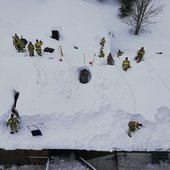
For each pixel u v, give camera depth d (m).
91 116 17.16
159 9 34.78
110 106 17.38
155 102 17.52
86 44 23.88
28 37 23.94
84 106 17.31
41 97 17.42
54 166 18.14
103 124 16.92
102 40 23.72
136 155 19.17
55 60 19.02
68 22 26.00
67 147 16.27
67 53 22.05
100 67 18.92
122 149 16.23
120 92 17.86
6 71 18.34
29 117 16.89
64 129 16.88
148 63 19.55
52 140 16.42
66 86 17.91
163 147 16.34
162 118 17.17
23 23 26.81
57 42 23.41
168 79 18.55
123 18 34.03
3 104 17.31
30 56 20.92
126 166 18.86
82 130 16.81
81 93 17.86
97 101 17.47
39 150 17.00
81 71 18.97
